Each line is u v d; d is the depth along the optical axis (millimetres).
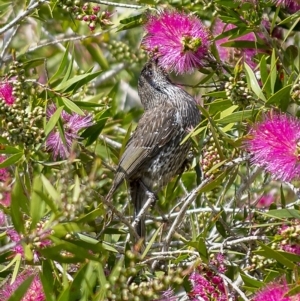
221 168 10164
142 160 12766
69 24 14812
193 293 9281
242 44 11609
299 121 9727
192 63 11445
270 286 8531
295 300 8266
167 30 11320
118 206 12750
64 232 7742
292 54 11930
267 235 10492
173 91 13195
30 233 7809
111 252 9992
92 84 14094
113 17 14250
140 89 13523
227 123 10297
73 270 9875
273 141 9352
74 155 8367
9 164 9906
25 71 12625
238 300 9234
